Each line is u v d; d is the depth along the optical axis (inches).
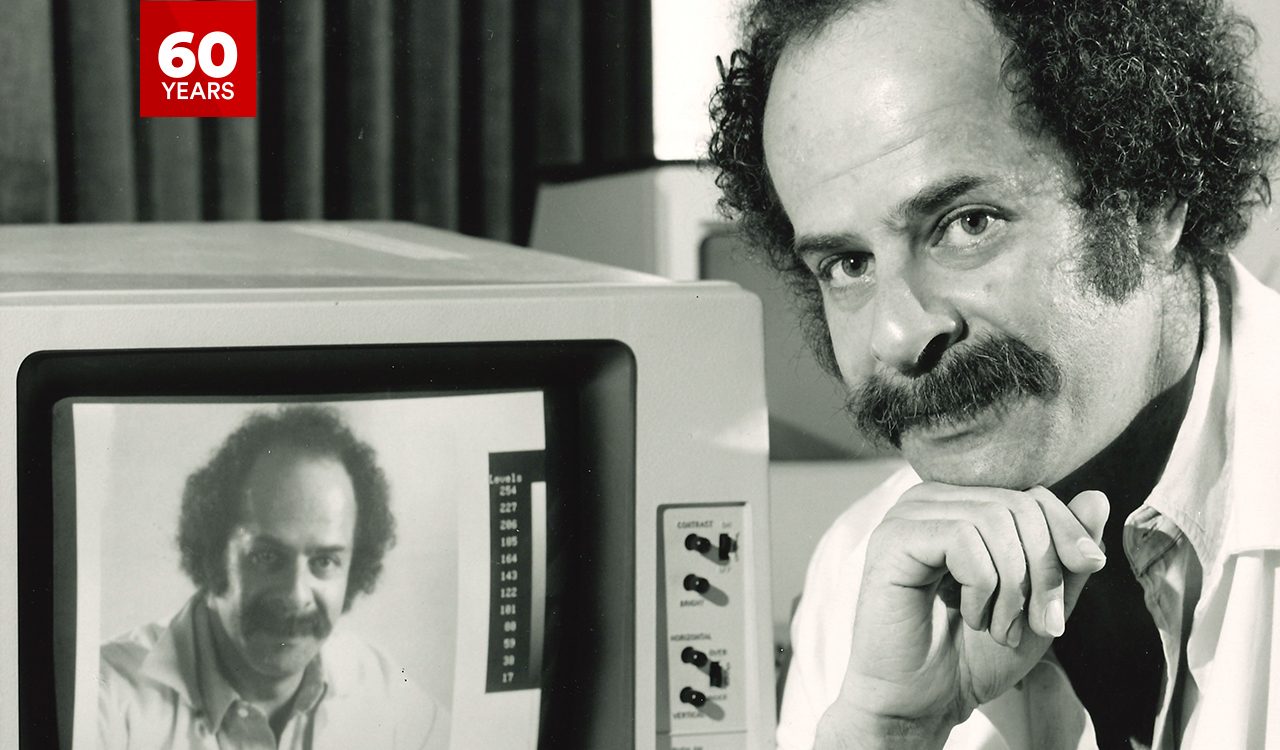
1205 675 33.3
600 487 29.9
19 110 51.7
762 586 30.4
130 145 53.4
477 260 36.4
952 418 29.0
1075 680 36.2
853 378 31.3
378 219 56.9
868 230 28.9
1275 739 31.6
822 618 41.8
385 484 28.9
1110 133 28.9
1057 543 27.5
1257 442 32.4
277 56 54.9
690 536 30.1
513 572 29.7
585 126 59.8
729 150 36.1
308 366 28.3
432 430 29.1
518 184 59.2
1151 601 34.7
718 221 45.7
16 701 26.8
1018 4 28.7
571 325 29.3
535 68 59.2
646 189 46.2
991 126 28.3
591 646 30.2
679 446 29.9
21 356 26.8
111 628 27.7
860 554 41.6
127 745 27.9
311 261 35.1
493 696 29.7
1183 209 31.8
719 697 30.3
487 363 29.2
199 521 28.0
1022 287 28.5
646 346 29.6
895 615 29.6
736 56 35.4
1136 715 35.3
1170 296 32.8
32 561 27.3
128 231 43.8
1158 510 33.4
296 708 28.5
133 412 27.7
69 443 27.5
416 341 28.6
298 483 28.5
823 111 29.2
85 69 53.0
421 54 57.1
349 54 56.2
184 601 28.0
